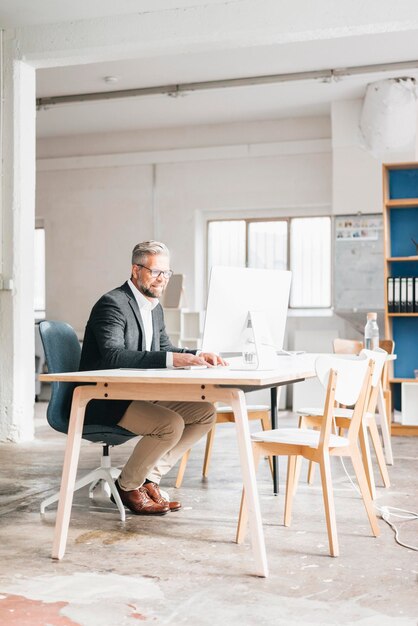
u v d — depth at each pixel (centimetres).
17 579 285
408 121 865
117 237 1084
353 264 920
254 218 1046
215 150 1038
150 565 302
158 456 375
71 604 257
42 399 1080
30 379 677
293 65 829
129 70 845
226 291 371
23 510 402
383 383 678
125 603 258
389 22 599
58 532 311
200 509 399
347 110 925
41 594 268
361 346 618
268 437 338
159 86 898
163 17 642
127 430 379
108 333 371
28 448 625
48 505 405
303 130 1009
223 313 371
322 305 1019
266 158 1024
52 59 671
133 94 909
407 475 502
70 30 663
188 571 293
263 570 286
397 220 741
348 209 921
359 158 917
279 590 271
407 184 738
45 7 643
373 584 277
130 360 359
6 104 672
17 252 666
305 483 471
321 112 987
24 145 676
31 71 689
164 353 356
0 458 575
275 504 411
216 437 682
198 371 338
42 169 1112
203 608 253
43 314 1134
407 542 335
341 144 925
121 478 386
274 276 389
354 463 342
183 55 797
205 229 1066
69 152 1105
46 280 1112
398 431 702
